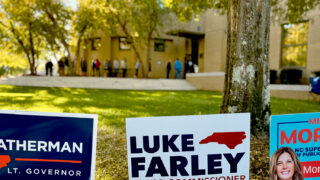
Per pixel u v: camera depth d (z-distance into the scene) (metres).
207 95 11.53
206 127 2.14
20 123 2.06
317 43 12.84
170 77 24.42
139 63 21.81
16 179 2.10
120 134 4.04
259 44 3.58
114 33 20.62
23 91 10.62
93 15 17.20
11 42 20.89
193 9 8.09
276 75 14.31
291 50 14.33
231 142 2.17
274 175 2.28
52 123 2.08
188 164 2.14
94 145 2.10
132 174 2.12
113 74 23.48
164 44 24.02
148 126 2.09
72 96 9.34
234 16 3.62
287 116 2.26
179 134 2.12
